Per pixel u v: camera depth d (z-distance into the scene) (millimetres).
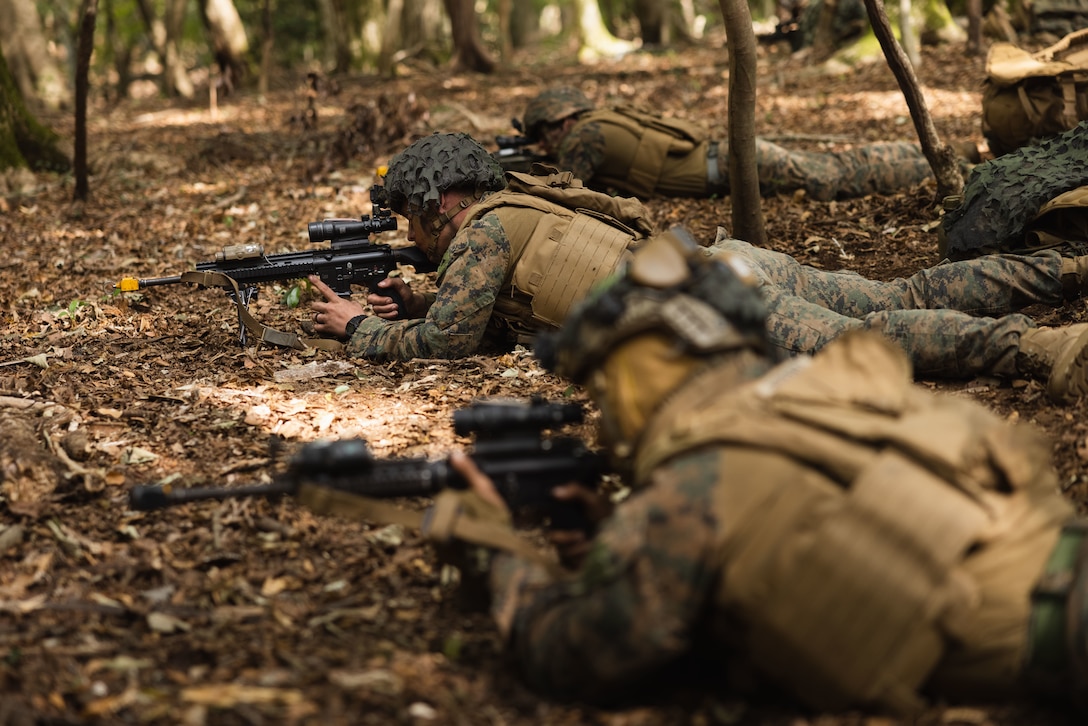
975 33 22484
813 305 7668
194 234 14352
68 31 51438
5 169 18031
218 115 29938
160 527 6117
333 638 4961
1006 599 3889
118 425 7551
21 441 6691
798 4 28203
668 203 13820
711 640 4148
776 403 3947
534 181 8711
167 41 40969
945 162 11664
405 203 8820
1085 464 6254
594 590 3889
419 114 19516
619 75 32688
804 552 3744
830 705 3947
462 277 8445
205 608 5281
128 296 10930
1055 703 4012
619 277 4242
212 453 7094
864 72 23438
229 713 4273
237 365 8867
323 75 39500
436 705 4332
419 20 45969
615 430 4191
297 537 6023
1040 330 7297
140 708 4301
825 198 13414
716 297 4070
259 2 49688
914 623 3775
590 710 4266
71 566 5758
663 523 3779
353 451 4469
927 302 8328
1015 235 8883
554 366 4539
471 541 4355
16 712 4137
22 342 9695
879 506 3744
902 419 3967
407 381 8344
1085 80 11914
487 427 4539
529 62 50219
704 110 22531
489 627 5039
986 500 3916
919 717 3953
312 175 17359
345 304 8953
